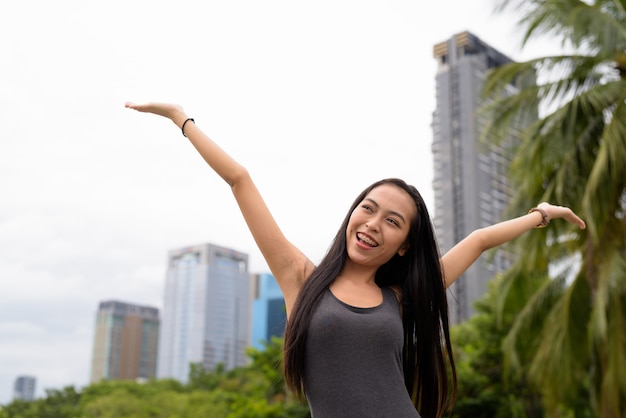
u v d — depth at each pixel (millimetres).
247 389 39188
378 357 2131
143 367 93938
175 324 84875
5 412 52656
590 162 10422
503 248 11883
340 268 2266
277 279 2340
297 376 2168
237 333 84375
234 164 2338
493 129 11438
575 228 10727
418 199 2367
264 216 2320
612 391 9898
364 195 2375
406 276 2438
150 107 2441
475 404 16859
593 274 10281
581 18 10008
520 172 11203
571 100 10516
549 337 10992
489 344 17297
